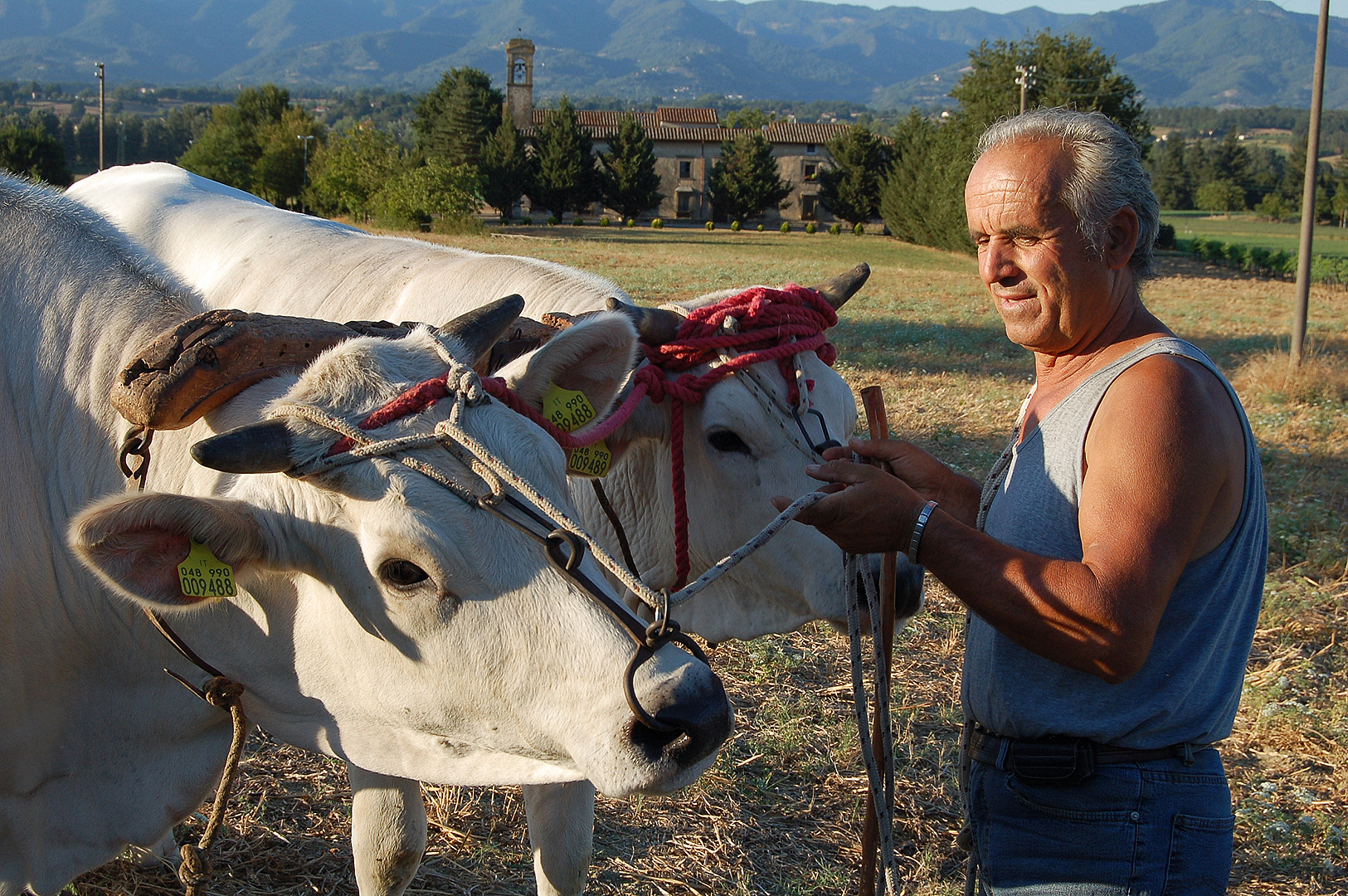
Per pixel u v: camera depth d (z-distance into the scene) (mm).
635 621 2205
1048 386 2365
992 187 2217
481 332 2555
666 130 82562
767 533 2248
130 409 2441
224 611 2605
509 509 2213
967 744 2488
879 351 16156
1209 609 2146
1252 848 4383
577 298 3568
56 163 62969
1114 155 2135
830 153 78438
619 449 3418
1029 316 2250
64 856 2943
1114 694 2180
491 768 2482
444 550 2184
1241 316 25469
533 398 2572
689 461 3537
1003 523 2289
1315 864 4309
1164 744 2191
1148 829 2172
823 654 5934
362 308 3910
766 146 77000
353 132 57375
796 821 4441
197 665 2660
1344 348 19453
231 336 2506
